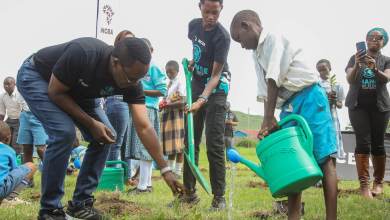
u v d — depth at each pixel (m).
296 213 3.70
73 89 3.70
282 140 3.39
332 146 3.67
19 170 5.03
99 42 3.62
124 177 6.62
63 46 3.72
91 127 3.67
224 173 4.93
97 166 3.99
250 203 5.41
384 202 5.45
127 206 4.67
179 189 3.55
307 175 3.27
